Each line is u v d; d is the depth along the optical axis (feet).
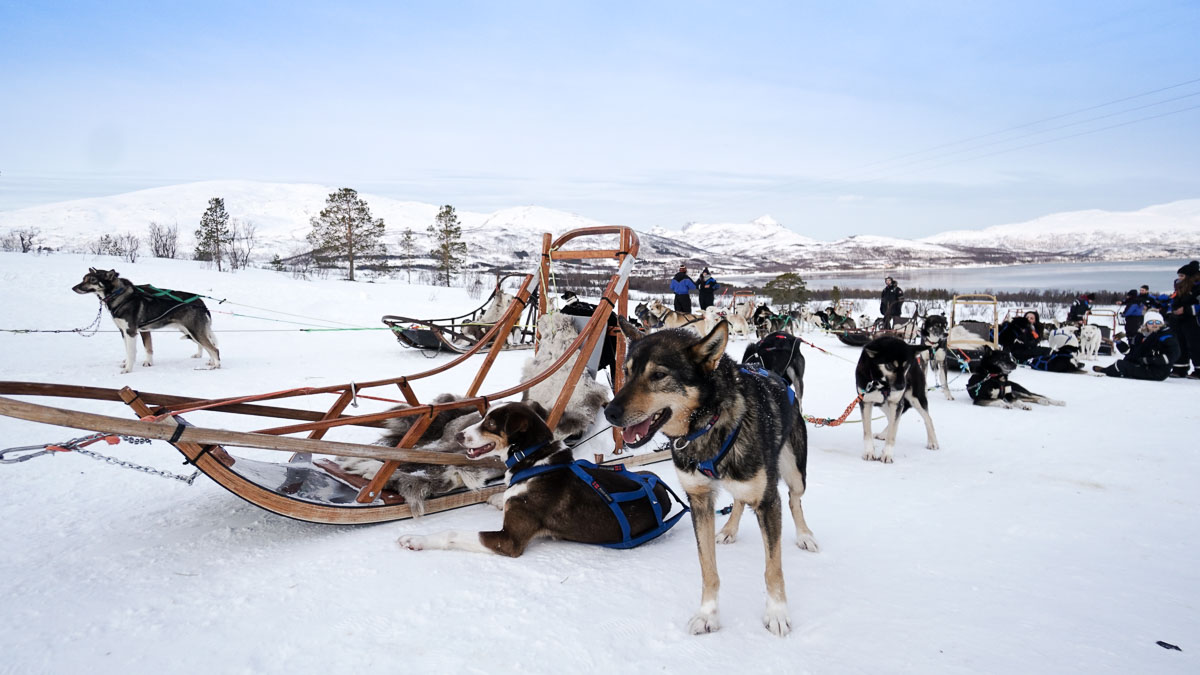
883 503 14.82
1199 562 11.62
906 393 20.26
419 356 38.04
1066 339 41.50
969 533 12.92
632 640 8.54
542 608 9.30
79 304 48.06
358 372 31.24
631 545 11.89
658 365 8.84
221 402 12.09
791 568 11.07
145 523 12.35
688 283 60.34
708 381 8.93
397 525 12.55
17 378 26.40
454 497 13.42
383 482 12.32
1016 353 44.27
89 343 37.37
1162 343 37.27
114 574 10.13
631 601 9.64
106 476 15.23
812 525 13.24
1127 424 24.32
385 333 48.70
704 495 9.36
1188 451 19.95
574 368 14.61
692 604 9.64
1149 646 8.63
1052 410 27.63
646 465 17.17
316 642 8.27
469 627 8.71
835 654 8.33
